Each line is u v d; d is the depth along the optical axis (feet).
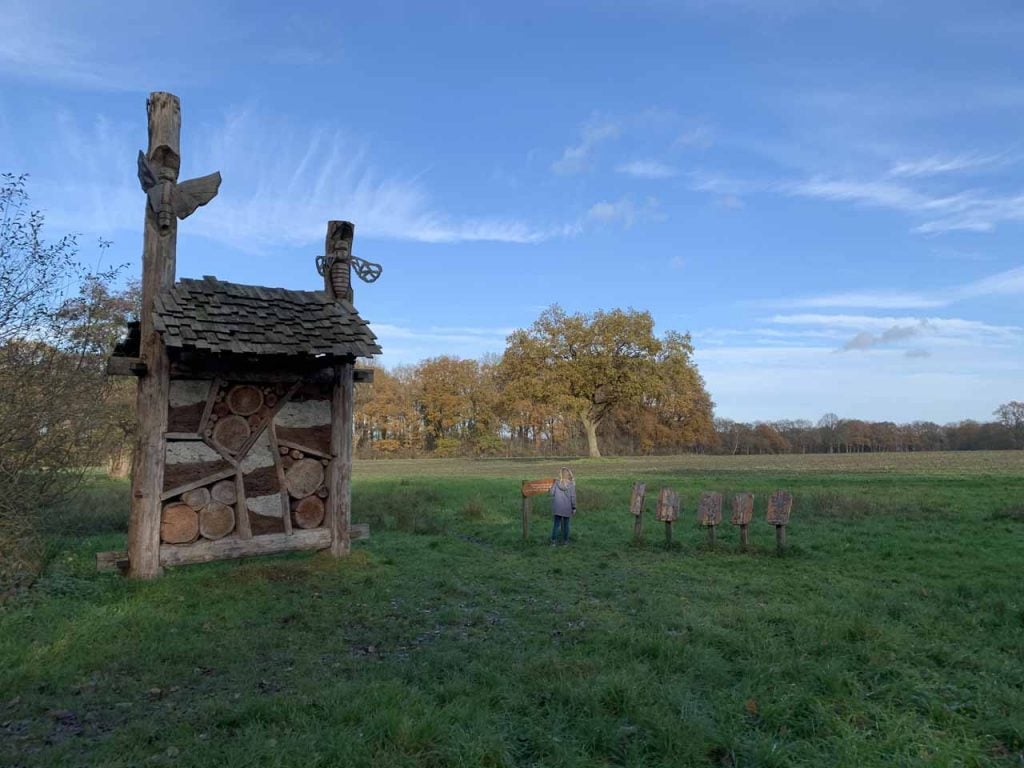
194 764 13.84
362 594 29.45
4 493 29.12
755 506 64.75
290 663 20.81
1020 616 25.70
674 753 14.39
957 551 40.86
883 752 14.46
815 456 244.83
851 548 42.37
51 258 30.94
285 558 36.91
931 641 22.38
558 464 195.31
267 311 33.65
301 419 35.63
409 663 20.25
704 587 31.50
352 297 37.83
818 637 22.07
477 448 287.89
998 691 17.70
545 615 26.55
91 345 34.35
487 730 15.06
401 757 13.92
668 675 18.90
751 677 18.56
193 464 32.35
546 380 208.85
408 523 52.80
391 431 289.33
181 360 31.99
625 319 205.57
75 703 17.42
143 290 31.78
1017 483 88.74
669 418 255.91
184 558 31.65
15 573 28.17
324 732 15.01
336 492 36.11
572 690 17.26
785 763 13.94
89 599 26.99
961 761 14.15
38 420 30.35
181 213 32.55
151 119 32.37
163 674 19.54
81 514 49.62
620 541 46.37
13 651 20.58
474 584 32.37
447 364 285.64
